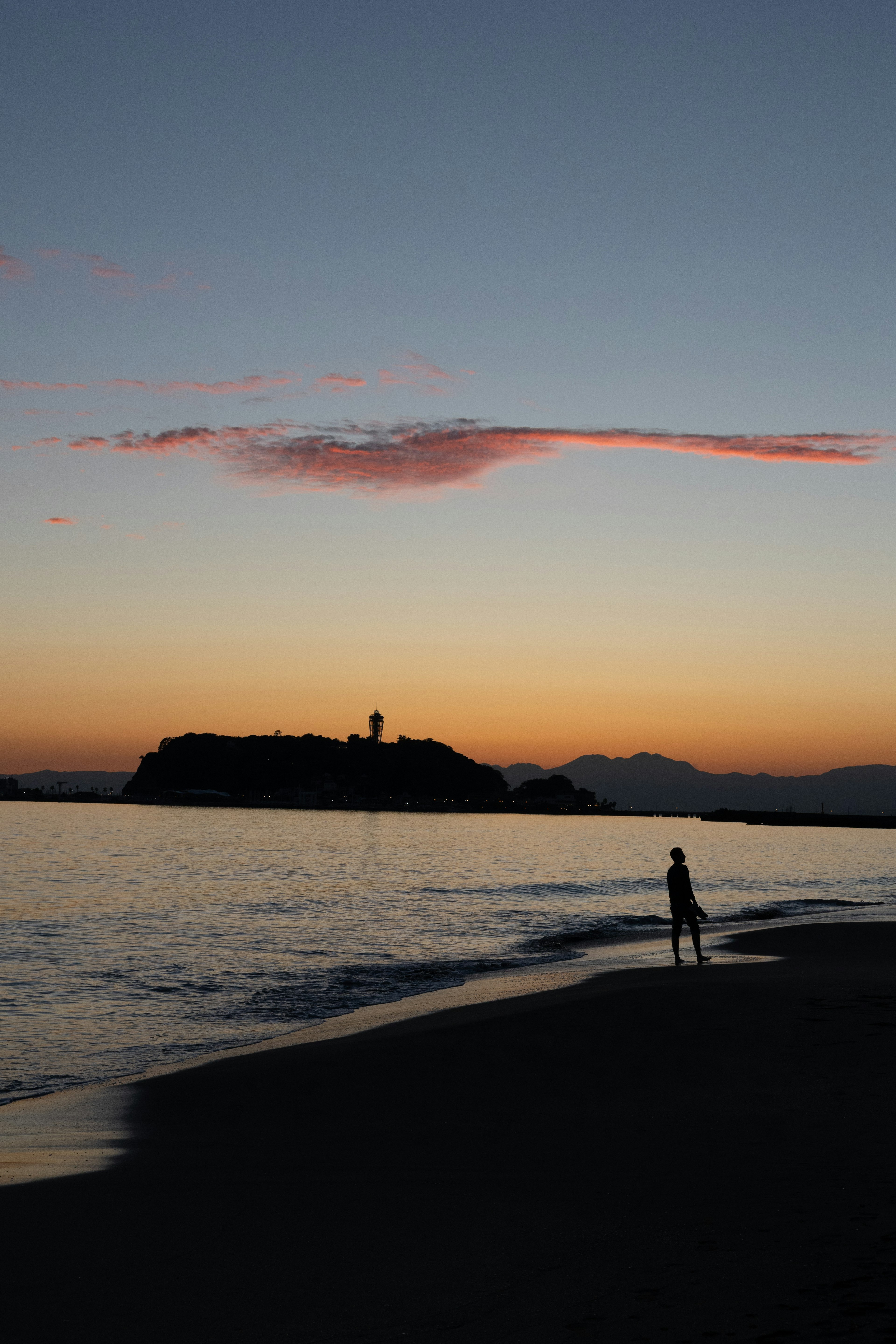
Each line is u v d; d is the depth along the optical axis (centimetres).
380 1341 434
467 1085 1034
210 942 2733
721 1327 412
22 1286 519
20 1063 1305
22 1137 909
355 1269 528
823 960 2127
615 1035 1236
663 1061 1080
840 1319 409
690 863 8094
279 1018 1639
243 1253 564
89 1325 466
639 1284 474
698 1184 650
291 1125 920
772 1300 438
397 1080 1074
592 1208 612
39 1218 641
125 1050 1393
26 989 1923
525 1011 1461
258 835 16450
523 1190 668
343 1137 865
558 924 3294
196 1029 1543
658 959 2261
